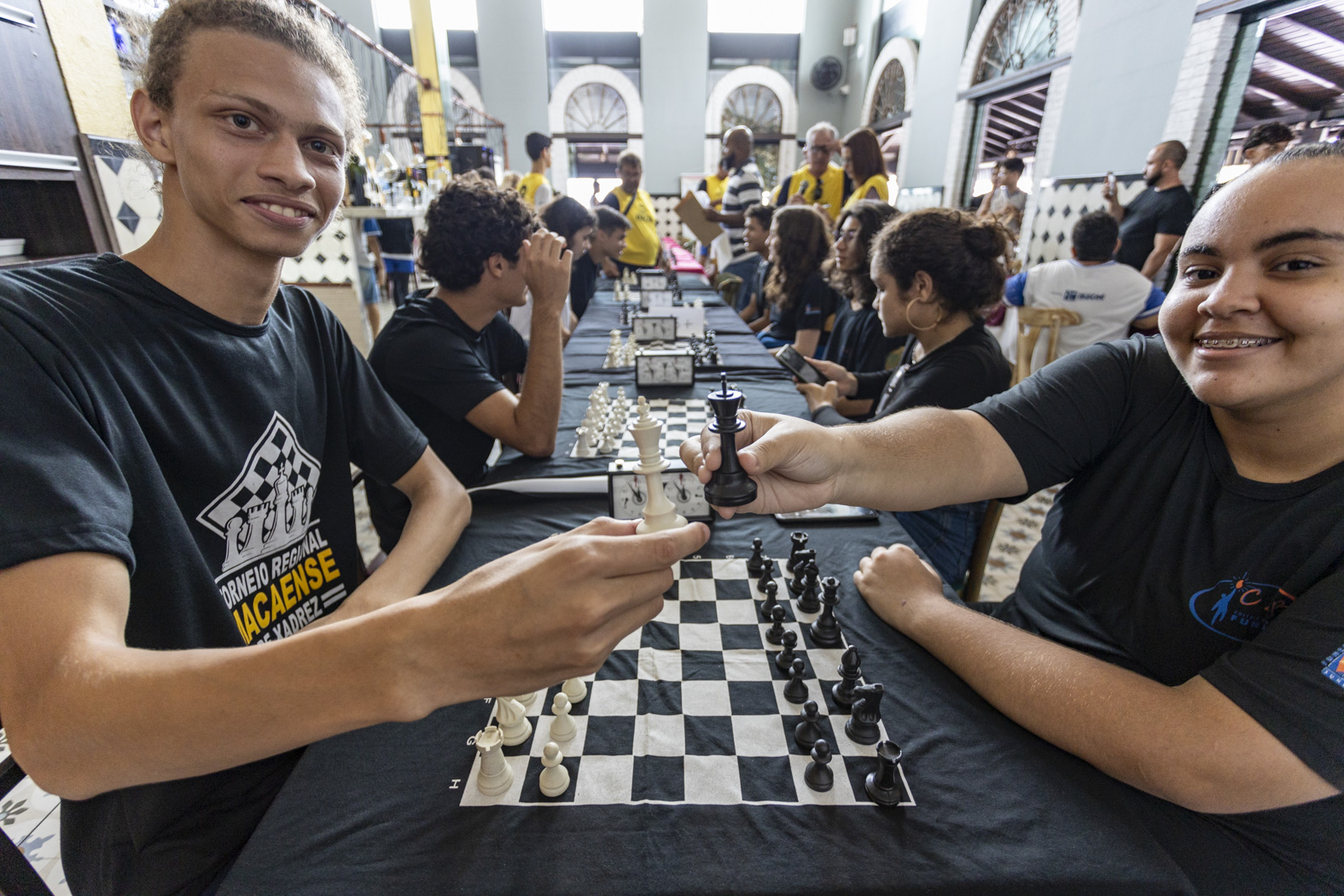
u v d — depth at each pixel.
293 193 0.94
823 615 1.13
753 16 12.48
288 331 1.20
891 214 2.85
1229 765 0.72
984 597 2.71
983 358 1.89
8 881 0.92
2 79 2.51
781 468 0.95
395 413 1.46
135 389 0.89
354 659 0.53
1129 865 0.73
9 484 0.63
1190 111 4.60
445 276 1.84
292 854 0.75
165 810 0.92
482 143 10.50
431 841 0.77
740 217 7.11
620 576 0.56
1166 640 0.97
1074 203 5.83
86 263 0.92
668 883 0.72
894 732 0.93
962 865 0.73
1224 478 0.94
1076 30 5.87
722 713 0.98
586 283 4.99
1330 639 0.70
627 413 2.38
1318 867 0.77
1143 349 1.15
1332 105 4.18
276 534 1.16
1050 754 0.88
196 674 0.55
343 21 4.53
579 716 0.97
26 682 0.58
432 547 1.33
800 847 0.76
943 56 8.70
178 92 0.87
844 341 3.25
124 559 0.70
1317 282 0.73
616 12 12.25
